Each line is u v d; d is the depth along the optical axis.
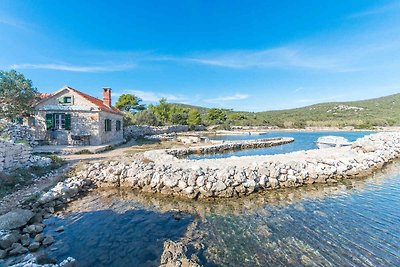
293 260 6.75
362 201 11.25
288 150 27.72
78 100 23.52
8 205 9.39
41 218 9.18
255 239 7.88
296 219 9.37
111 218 9.48
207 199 11.58
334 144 31.20
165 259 6.68
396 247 7.41
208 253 7.04
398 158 21.39
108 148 22.92
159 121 53.84
